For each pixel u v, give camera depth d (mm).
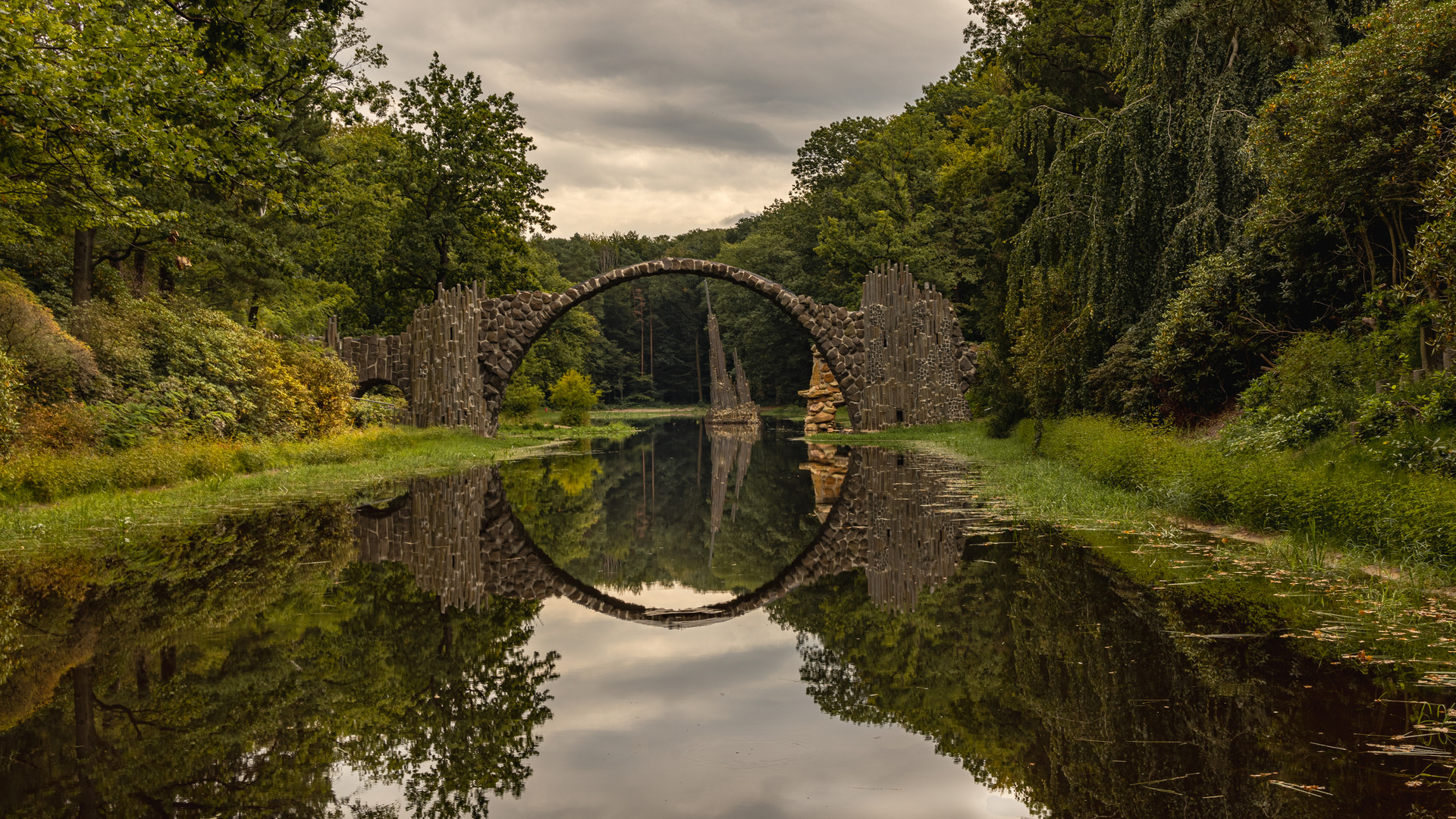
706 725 3467
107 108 10547
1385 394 8383
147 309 17000
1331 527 6887
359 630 5133
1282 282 12344
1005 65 30953
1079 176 17422
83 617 5320
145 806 2645
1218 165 13625
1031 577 6355
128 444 13398
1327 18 12383
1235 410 12711
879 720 3496
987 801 2650
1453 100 8391
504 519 10891
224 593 6105
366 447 19016
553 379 61625
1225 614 4992
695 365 102750
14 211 14422
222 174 11680
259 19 9047
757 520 10984
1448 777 2709
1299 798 2568
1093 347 15828
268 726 3455
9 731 3355
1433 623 4688
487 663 4484
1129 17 16109
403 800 2717
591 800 2717
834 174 60750
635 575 7406
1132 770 2848
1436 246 8055
